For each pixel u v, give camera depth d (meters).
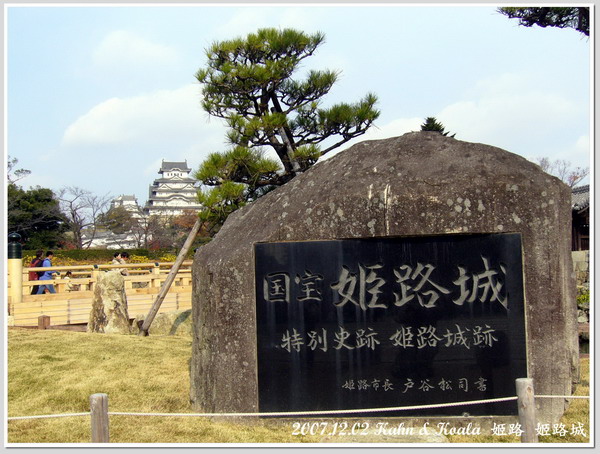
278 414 6.18
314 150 11.46
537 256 6.23
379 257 6.38
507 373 6.23
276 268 6.50
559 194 6.32
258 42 11.59
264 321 6.50
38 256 16.48
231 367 6.56
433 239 6.34
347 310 6.41
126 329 12.73
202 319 6.89
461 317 6.29
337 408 6.36
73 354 9.46
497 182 6.27
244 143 11.87
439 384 6.28
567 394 6.21
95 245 49.50
